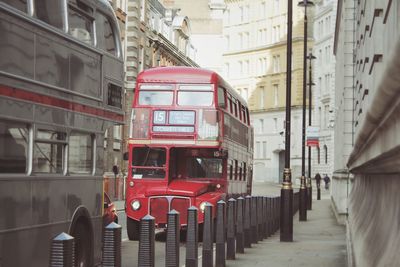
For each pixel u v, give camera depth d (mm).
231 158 22141
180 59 74250
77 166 10109
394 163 5844
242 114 25797
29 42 8367
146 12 58125
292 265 13891
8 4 7809
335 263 14289
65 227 9508
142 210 19547
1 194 7652
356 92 18688
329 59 98938
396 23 5031
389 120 5621
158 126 19906
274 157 116625
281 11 115812
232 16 126812
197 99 20000
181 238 20922
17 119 8023
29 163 8414
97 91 10930
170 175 19766
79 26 10234
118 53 12148
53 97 9094
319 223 28234
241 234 16031
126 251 16969
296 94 108875
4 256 7715
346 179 27219
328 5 97938
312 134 44281
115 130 49156
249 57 123000
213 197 19578
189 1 103688
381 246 6867
